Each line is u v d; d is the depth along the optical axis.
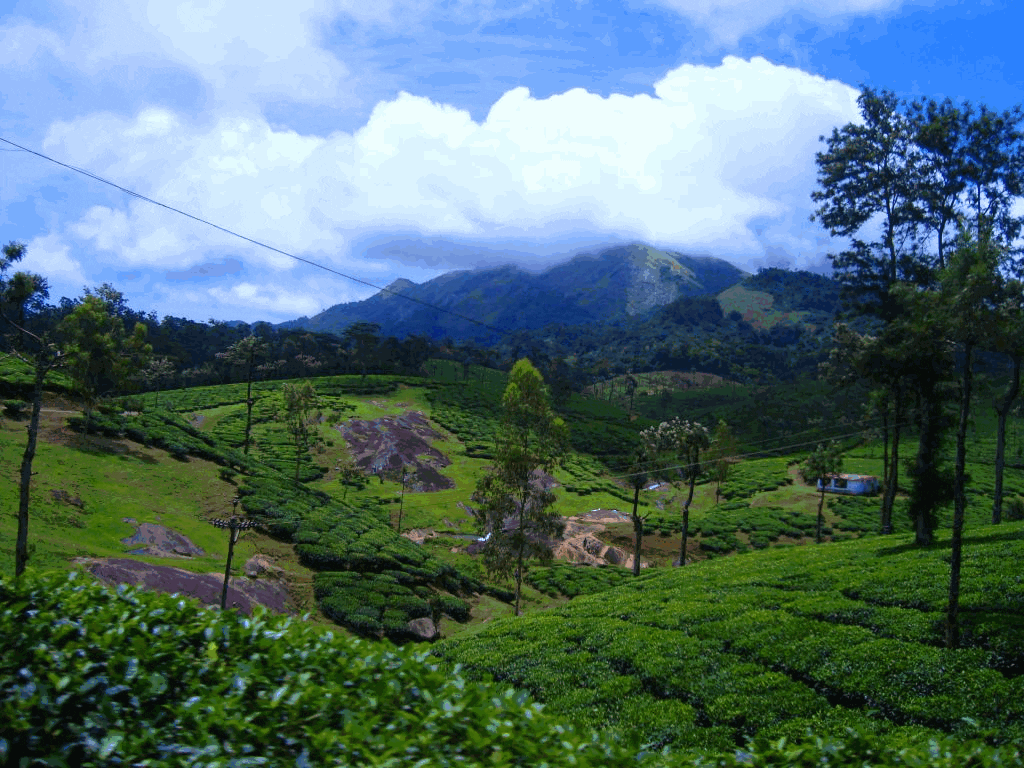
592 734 9.16
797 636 26.77
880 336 48.28
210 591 45.31
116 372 80.62
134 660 8.84
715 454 85.25
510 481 59.28
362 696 9.10
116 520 54.97
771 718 21.53
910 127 51.75
